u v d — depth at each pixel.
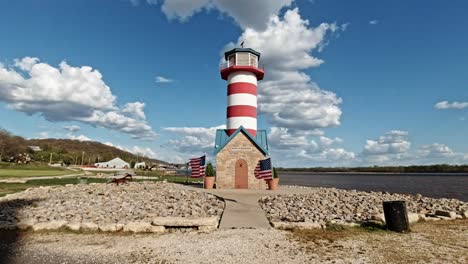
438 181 106.06
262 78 34.47
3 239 11.20
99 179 45.75
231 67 32.03
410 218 14.60
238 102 31.88
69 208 16.38
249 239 11.04
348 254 9.49
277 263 8.72
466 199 39.91
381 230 12.61
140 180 44.88
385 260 8.97
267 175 27.75
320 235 11.71
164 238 11.31
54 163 119.62
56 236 11.59
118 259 9.18
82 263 8.88
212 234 11.80
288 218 14.98
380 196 25.39
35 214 14.89
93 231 12.26
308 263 8.71
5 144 104.38
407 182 98.25
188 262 8.84
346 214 16.27
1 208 16.92
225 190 27.09
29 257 9.40
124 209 16.16
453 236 11.80
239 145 29.11
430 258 9.16
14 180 38.19
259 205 18.36
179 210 16.17
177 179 50.41
